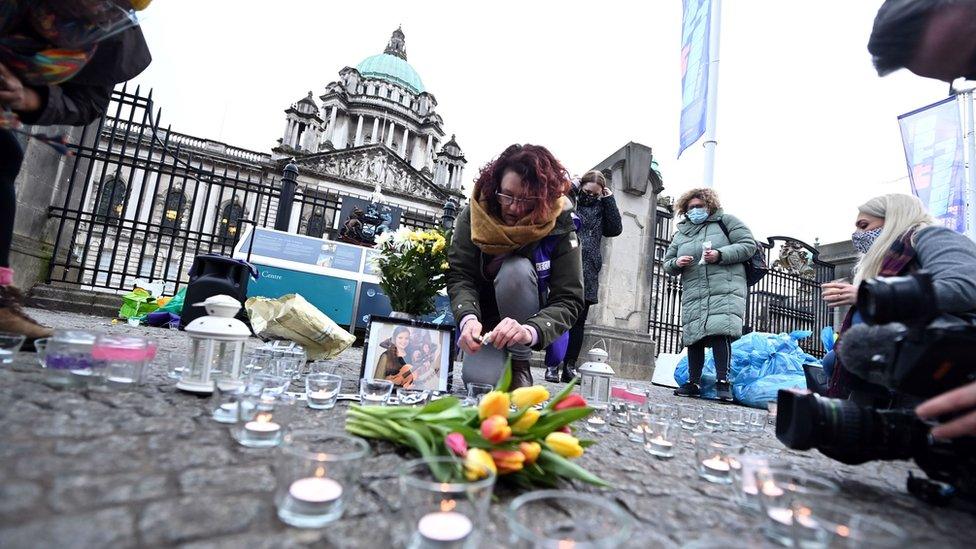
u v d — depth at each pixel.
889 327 1.37
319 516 0.85
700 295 4.29
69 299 5.53
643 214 6.90
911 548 0.77
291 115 39.62
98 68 1.85
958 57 1.35
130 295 5.38
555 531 0.85
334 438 1.06
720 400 4.14
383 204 8.17
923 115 7.61
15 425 1.12
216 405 1.50
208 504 0.87
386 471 1.17
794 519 0.93
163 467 1.01
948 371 1.20
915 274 1.23
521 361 2.47
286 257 6.00
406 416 1.40
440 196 37.16
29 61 1.45
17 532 0.68
